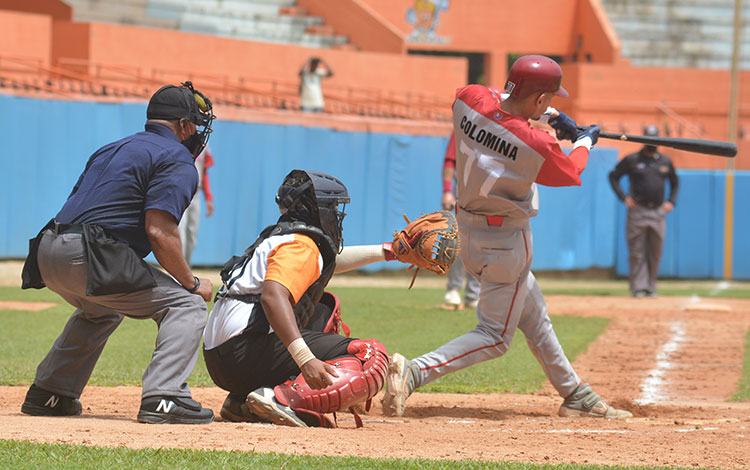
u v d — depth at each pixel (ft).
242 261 55.21
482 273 63.16
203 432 49.47
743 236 228.63
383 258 57.98
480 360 63.00
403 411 59.98
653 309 151.12
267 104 257.96
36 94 174.09
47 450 42.42
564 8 364.17
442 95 306.55
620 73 323.78
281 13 329.93
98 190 52.70
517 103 60.18
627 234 173.37
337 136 200.95
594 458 47.03
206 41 261.44
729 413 69.21
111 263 51.37
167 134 54.65
